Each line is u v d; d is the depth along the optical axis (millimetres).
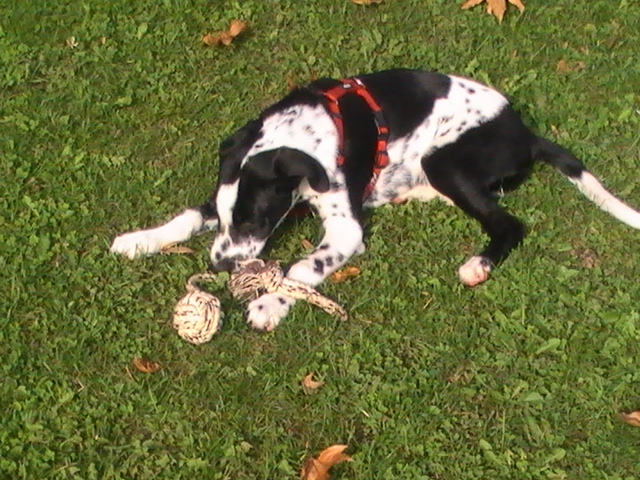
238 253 3078
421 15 3715
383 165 3223
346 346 2992
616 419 2904
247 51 3631
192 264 3127
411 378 2951
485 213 3191
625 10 3742
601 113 3449
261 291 3072
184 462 2838
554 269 3127
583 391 2939
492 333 3021
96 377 2947
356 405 2912
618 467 2848
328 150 3148
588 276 3125
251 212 3070
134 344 2996
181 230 3164
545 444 2877
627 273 3135
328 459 2828
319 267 3102
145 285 3094
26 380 2939
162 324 3033
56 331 3016
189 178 3303
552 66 3600
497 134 3242
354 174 3174
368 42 3637
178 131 3416
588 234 3203
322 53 3627
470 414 2912
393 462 2842
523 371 2967
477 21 3701
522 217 3232
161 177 3303
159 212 3238
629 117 3447
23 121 3424
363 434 2885
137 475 2830
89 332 3006
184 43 3648
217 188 3117
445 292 3086
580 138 3414
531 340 3008
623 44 3660
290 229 3209
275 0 3746
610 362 2982
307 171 3049
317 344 2996
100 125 3416
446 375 2971
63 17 3697
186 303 2982
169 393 2924
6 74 3543
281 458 2852
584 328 3029
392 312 3059
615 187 3311
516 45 3646
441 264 3145
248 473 2830
